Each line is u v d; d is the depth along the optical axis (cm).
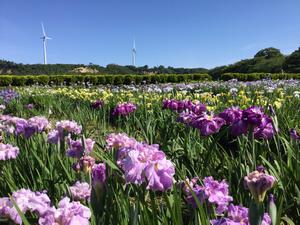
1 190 422
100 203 265
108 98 1360
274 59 6506
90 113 990
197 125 411
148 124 660
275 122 396
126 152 311
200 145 493
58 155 424
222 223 221
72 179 401
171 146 582
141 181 231
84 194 303
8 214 218
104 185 266
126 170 231
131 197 440
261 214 209
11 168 466
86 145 391
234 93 1305
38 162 468
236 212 235
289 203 376
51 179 418
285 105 868
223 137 632
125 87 2466
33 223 224
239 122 390
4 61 8800
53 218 201
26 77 3994
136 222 245
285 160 503
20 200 222
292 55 6109
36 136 562
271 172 373
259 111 388
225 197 264
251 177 212
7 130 603
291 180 391
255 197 209
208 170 454
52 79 4056
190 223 275
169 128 660
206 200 266
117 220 276
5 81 3922
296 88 1653
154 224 245
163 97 1256
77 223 199
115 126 932
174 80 4350
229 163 421
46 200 235
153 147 246
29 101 1631
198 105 621
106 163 306
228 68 6706
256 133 409
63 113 1245
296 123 639
